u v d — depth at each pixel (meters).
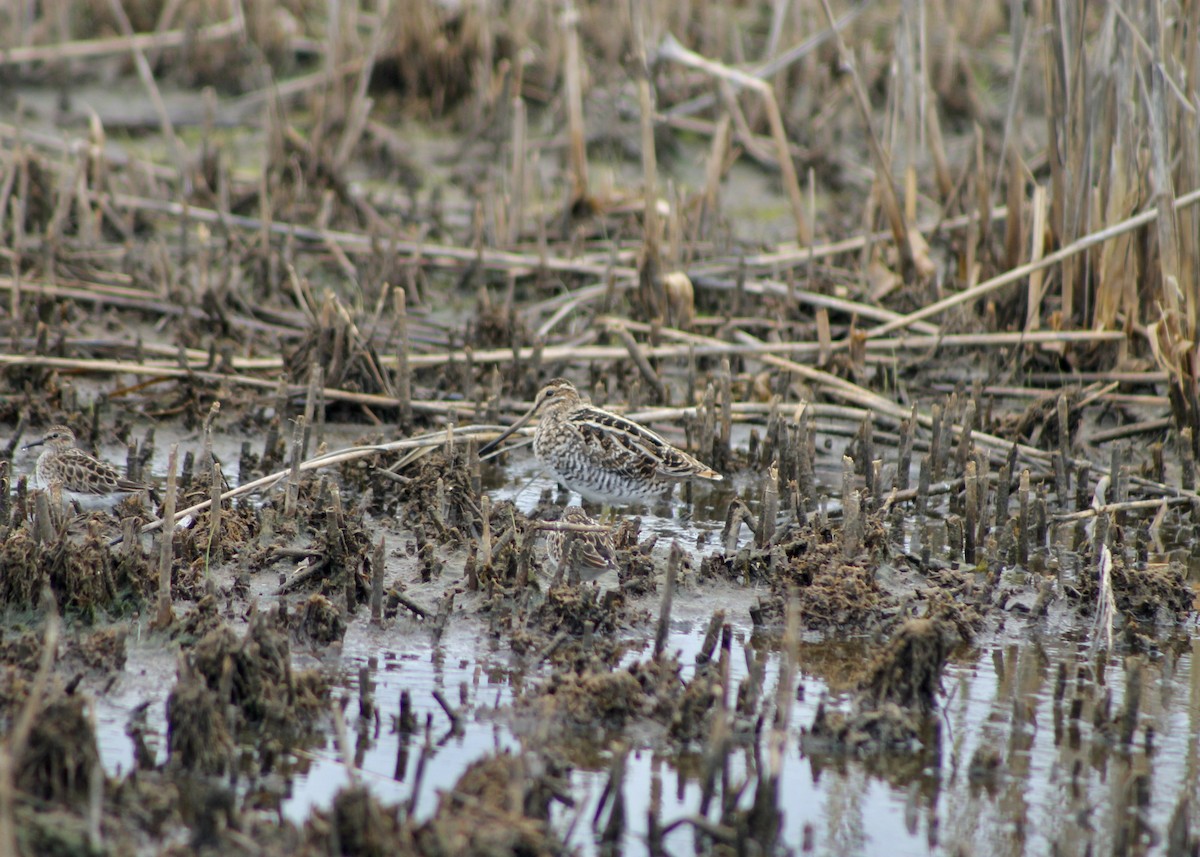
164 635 9.25
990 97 23.55
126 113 21.44
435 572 10.62
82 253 17.45
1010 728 8.70
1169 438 14.25
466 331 16.08
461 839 6.53
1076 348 15.69
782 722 7.68
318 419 14.34
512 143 20.20
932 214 19.86
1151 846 7.36
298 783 7.66
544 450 12.66
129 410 14.54
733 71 18.83
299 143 19.89
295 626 9.45
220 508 10.68
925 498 12.59
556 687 8.73
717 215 19.11
